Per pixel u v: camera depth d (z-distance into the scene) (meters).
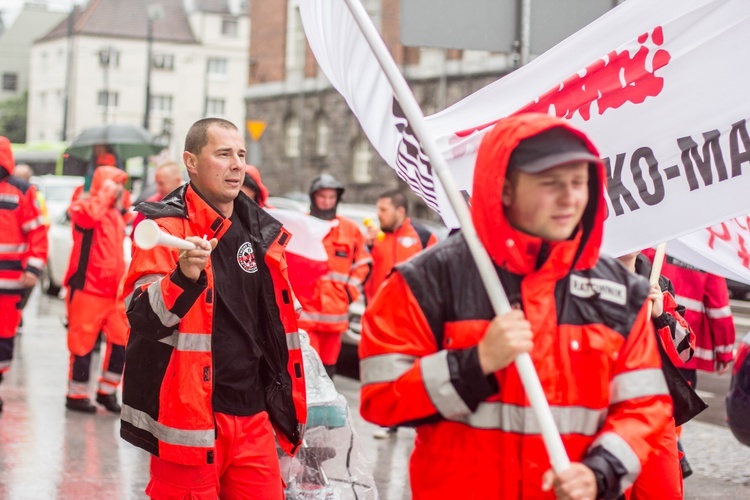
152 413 5.24
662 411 3.54
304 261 9.53
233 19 105.12
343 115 56.09
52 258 24.45
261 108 63.09
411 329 3.51
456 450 3.50
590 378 3.49
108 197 11.39
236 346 5.39
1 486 8.37
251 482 5.39
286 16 61.06
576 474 3.22
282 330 5.59
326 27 5.82
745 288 25.38
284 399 5.60
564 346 3.46
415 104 3.59
